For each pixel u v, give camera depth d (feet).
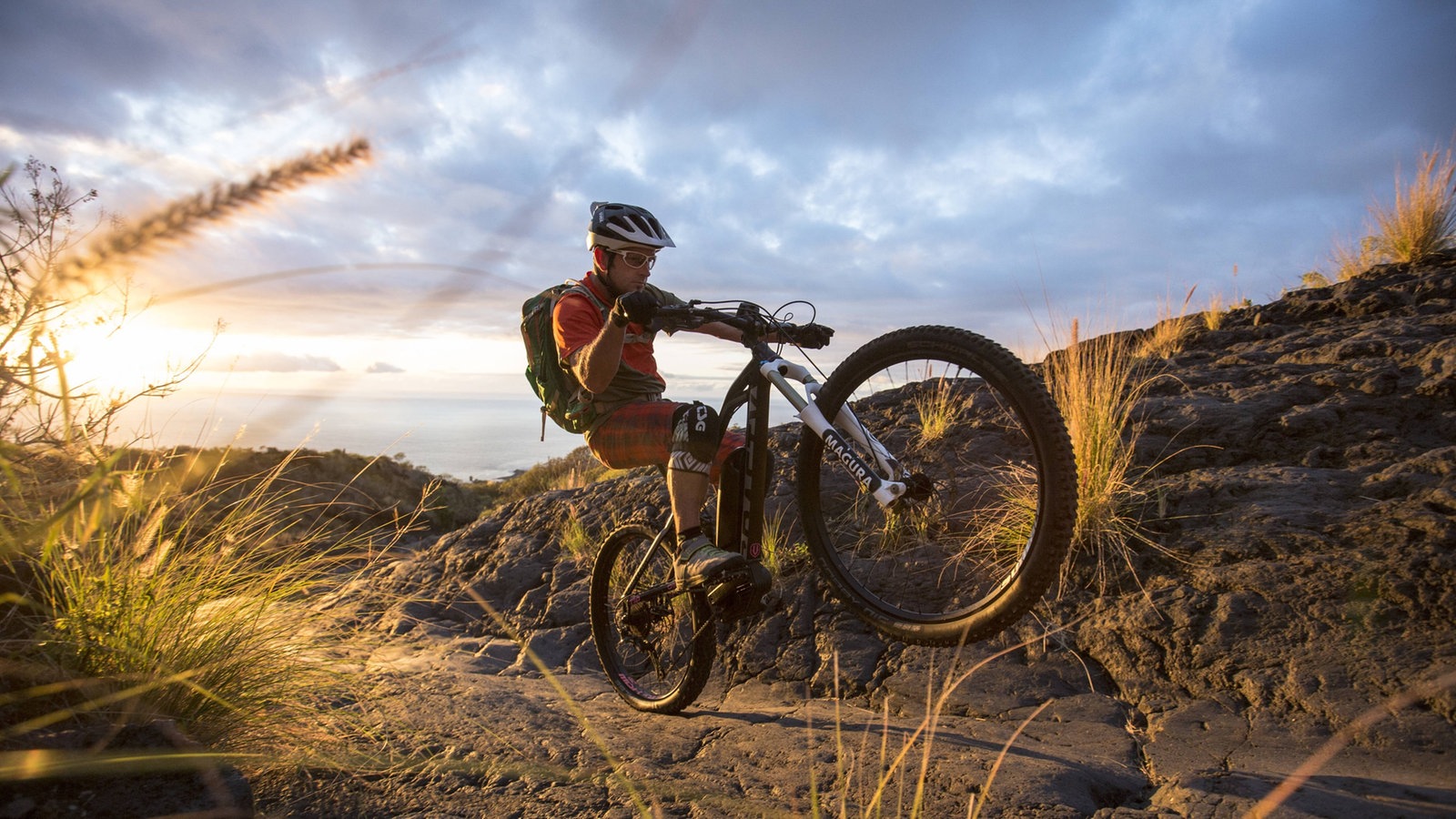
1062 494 7.93
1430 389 14.39
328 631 10.21
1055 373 17.04
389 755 8.32
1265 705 9.41
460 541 19.89
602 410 10.24
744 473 9.61
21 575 7.11
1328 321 19.84
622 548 12.35
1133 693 10.28
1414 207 22.70
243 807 6.24
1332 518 11.89
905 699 11.09
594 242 10.07
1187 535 12.51
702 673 10.59
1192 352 19.43
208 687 7.86
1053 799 7.63
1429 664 9.14
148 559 8.20
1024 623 11.93
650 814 7.30
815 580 13.96
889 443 17.21
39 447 5.35
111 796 6.01
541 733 9.45
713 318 9.50
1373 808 7.28
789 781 8.24
